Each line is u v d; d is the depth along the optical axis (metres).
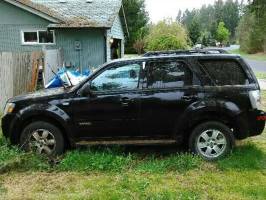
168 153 7.14
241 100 6.50
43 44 19.80
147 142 6.73
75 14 20.59
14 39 19.78
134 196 5.21
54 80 12.28
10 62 11.73
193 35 70.38
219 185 5.58
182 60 6.69
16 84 12.02
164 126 6.64
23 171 6.32
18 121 6.83
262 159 6.70
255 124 6.52
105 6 22.08
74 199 5.15
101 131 6.73
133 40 50.12
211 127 6.58
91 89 6.74
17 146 6.96
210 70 6.65
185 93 6.57
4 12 19.53
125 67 6.75
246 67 6.63
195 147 6.63
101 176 6.04
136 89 6.67
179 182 5.72
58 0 23.30
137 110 6.62
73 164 6.39
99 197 5.18
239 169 6.23
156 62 6.73
